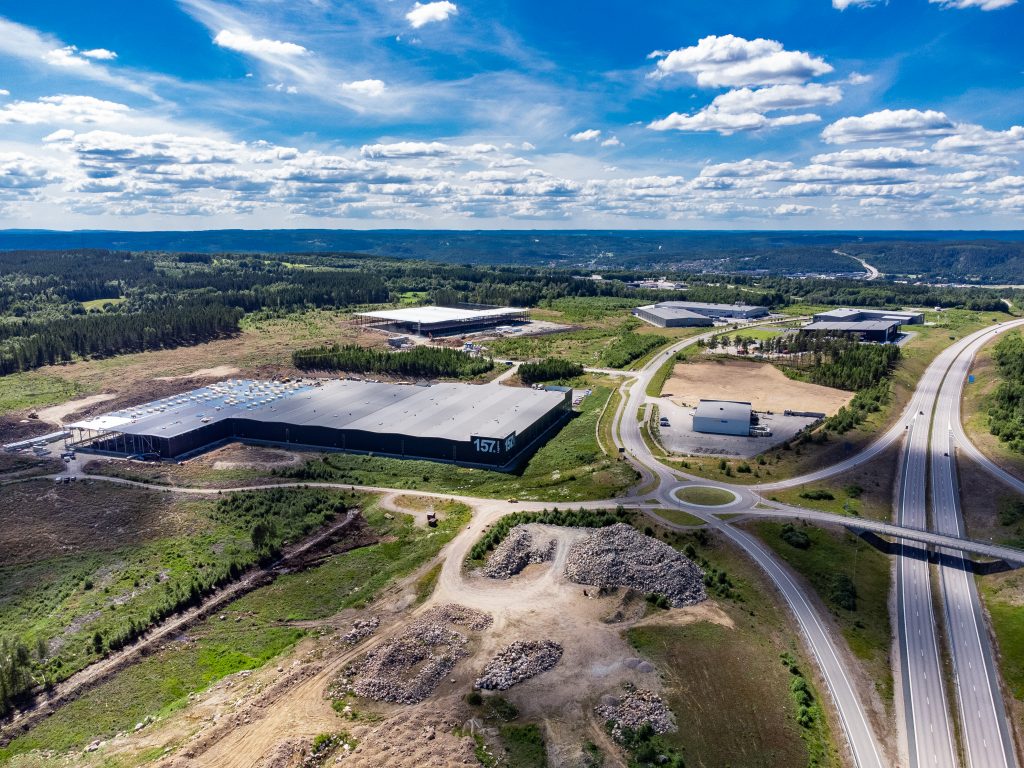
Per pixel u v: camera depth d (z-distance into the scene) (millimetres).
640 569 102562
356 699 79312
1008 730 78375
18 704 81562
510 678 81125
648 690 79312
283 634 93750
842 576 106438
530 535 115062
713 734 73750
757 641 90500
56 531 123500
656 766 68938
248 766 69500
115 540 120500
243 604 101438
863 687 84688
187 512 130750
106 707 80438
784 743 73250
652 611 95875
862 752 74500
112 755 71938
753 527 121500
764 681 82562
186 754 70688
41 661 88688
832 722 78688
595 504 131750
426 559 110562
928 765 73125
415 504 133625
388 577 106500
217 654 89938
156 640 92500
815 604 100562
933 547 118250
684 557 105938
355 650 88688
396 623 94250
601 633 90312
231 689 82250
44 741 75375
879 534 121750
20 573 110250
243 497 135750
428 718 75438
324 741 72188
